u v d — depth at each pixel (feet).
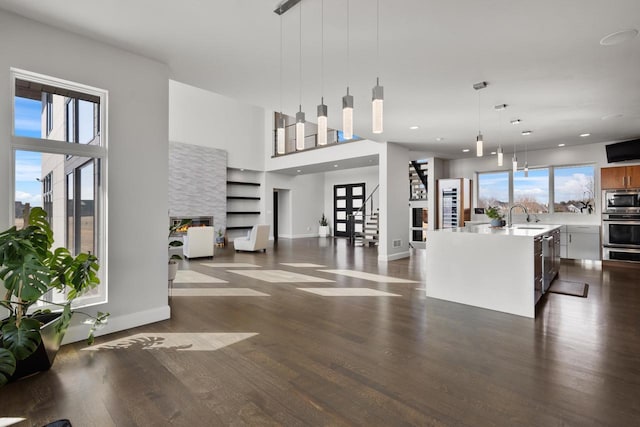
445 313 11.80
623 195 20.61
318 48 10.03
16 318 7.45
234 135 37.04
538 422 5.68
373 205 40.24
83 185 9.61
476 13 8.13
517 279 11.65
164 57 10.64
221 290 15.14
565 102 14.49
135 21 8.61
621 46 9.65
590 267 20.59
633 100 14.23
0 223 8.10
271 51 10.19
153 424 5.64
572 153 23.84
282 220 43.14
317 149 32.83
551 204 25.16
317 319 11.13
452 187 28.66
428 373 7.41
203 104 34.53
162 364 7.82
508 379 7.14
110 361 7.97
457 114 16.30
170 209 31.35
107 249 9.75
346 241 37.86
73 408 6.08
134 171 10.35
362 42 9.63
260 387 6.82
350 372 7.46
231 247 32.63
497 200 28.12
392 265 21.84
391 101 14.49
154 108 10.80
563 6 7.77
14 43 8.24
